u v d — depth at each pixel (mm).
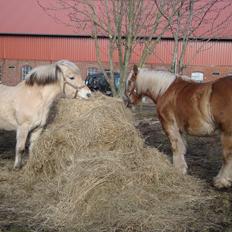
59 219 4598
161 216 4648
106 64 30438
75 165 5289
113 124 5984
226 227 4551
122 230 4379
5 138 9062
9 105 6492
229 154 5375
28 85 6441
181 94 5785
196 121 5566
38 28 32938
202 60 30047
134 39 8523
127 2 8344
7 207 5027
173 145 6062
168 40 29312
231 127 5242
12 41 33562
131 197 4844
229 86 5219
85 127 6008
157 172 5410
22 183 5809
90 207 4668
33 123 6422
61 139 5930
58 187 5227
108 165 5137
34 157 5992
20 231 4375
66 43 32656
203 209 5004
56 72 6324
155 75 6281
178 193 5301
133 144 5973
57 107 7570
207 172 6582
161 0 8648
